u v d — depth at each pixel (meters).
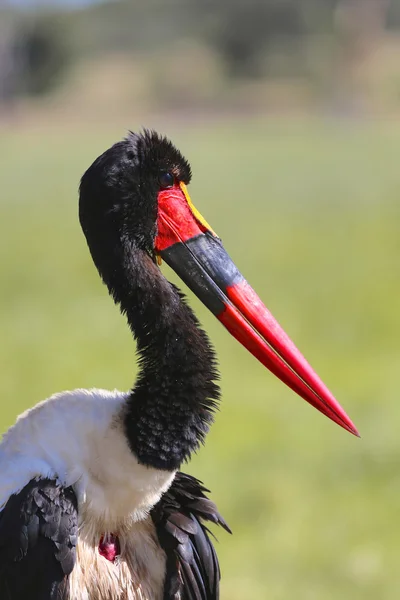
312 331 17.14
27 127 70.69
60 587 4.58
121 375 14.48
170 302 4.83
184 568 5.06
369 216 32.09
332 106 78.25
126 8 113.50
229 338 16.58
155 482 4.73
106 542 4.86
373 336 16.78
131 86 86.00
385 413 12.63
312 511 9.93
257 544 9.40
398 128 67.56
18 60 78.00
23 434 4.80
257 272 22.75
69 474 4.68
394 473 10.76
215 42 92.56
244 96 82.69
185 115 76.75
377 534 9.52
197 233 5.11
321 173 45.81
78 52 89.44
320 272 22.73
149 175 4.98
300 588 8.59
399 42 89.56
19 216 33.94
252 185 41.88
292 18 87.69
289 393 13.73
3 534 4.57
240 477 10.75
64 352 15.90
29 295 20.64
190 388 4.71
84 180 4.93
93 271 23.28
